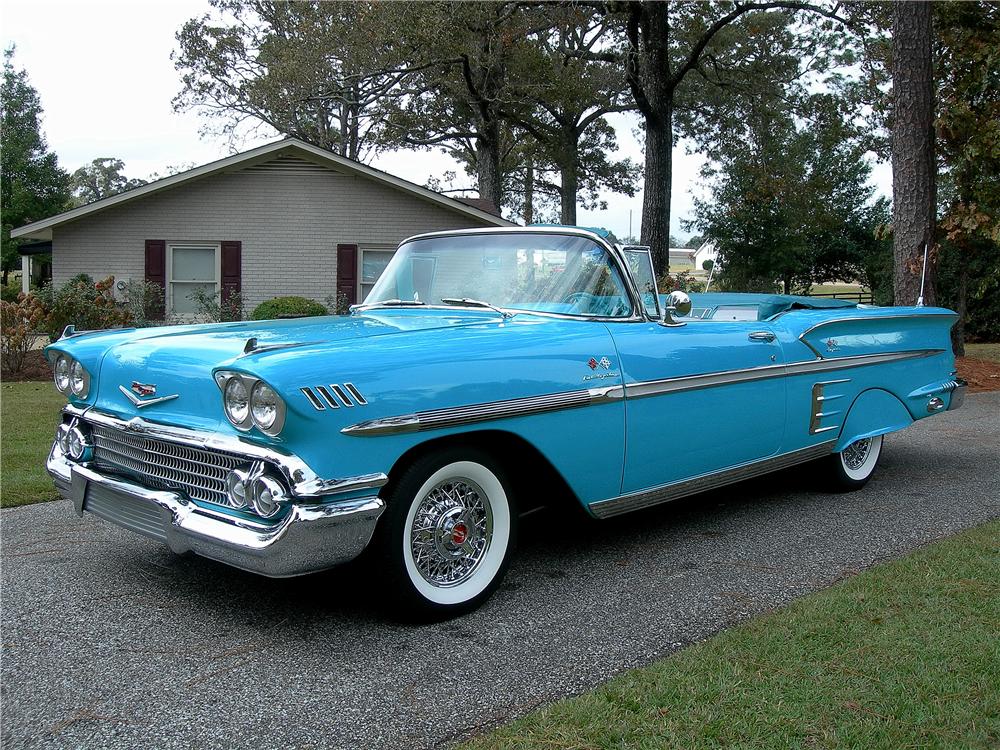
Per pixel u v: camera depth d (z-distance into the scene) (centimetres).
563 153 2953
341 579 383
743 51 2152
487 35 2062
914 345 589
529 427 355
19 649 305
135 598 356
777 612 338
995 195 1257
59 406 877
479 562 352
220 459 309
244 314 1711
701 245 3097
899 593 357
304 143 1688
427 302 451
